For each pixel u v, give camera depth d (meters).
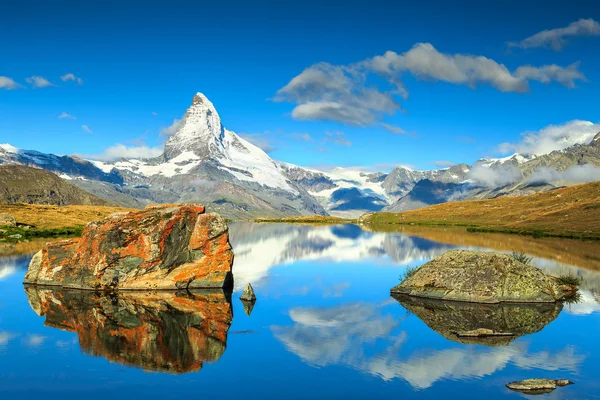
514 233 152.12
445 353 34.59
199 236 58.72
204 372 30.95
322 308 48.00
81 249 58.59
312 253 97.25
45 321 42.56
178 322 42.41
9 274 67.38
